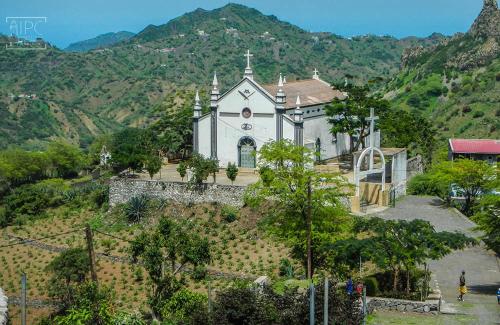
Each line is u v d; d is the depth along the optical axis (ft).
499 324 144.46
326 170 298.97
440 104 605.31
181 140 369.30
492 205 201.36
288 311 127.13
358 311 128.88
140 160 330.34
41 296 252.62
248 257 250.37
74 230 307.17
